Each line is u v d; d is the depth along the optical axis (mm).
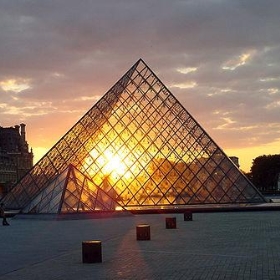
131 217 72062
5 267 26969
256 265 24891
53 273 24531
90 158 90875
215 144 92125
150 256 29406
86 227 55281
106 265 26484
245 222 56031
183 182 89062
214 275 22500
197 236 41188
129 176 89688
